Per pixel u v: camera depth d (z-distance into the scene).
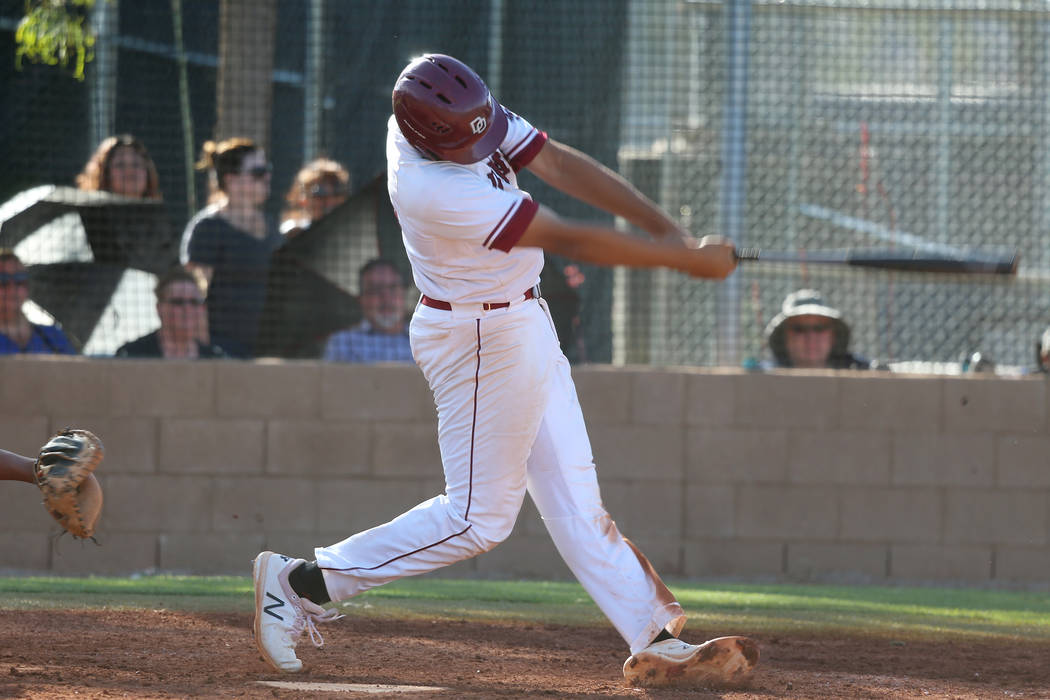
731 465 25.83
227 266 26.00
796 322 26.64
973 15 27.45
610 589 11.88
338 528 25.70
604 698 11.49
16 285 25.61
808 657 14.96
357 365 25.70
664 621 11.85
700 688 12.07
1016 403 25.78
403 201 11.16
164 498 25.55
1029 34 27.34
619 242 10.90
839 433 25.81
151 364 25.52
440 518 11.87
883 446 25.83
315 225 26.19
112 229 26.12
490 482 11.73
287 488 25.70
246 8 27.12
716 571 25.81
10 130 26.77
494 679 12.55
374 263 26.08
